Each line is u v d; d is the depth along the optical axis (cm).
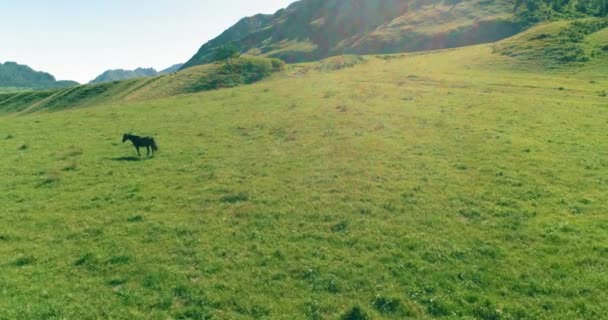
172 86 9038
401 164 2822
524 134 3491
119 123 4775
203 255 1786
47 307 1434
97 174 2938
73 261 1767
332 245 1839
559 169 2633
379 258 1720
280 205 2266
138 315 1409
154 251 1831
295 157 3084
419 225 1983
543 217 2006
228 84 8912
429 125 3844
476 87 5928
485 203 2180
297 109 4825
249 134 3894
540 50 8094
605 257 1639
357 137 3494
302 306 1445
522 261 1653
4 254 1838
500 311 1374
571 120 3947
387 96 5369
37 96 13562
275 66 10081
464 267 1630
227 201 2362
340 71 8831
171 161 3200
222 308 1453
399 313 1399
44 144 3897
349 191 2400
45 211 2316
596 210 2052
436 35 17462
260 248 1827
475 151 3050
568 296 1441
